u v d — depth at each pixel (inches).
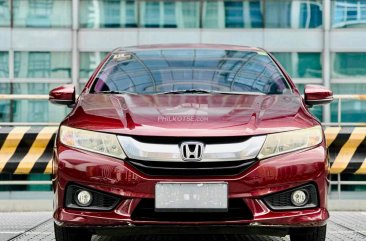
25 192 553.6
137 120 177.6
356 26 628.4
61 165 175.8
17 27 627.8
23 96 322.0
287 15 633.6
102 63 231.9
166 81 217.2
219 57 232.7
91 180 172.4
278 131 175.6
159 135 171.6
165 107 186.9
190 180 169.3
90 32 630.5
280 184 171.8
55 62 627.5
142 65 227.6
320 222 174.7
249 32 633.0
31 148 320.2
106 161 172.2
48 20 629.0
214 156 170.1
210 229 170.9
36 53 627.2
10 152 319.6
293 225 172.2
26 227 267.4
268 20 633.6
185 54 234.8
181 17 634.2
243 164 171.0
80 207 173.6
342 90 628.1
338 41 629.6
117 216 170.6
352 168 322.0
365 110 613.9
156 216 171.3
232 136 171.9
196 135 171.2
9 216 305.6
